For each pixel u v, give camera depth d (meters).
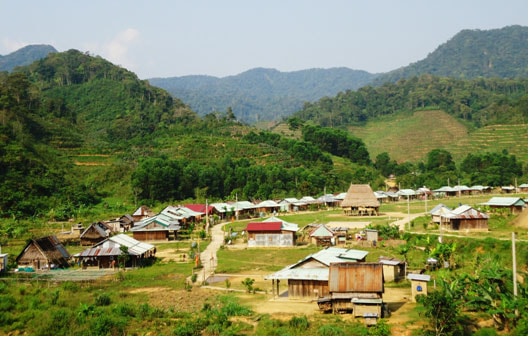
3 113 184.62
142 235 104.50
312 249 88.06
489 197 178.00
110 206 154.00
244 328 43.22
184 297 55.19
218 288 59.41
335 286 48.31
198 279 65.00
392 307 50.06
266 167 195.50
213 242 99.81
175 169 173.00
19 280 63.38
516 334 40.22
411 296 54.44
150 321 45.91
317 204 164.50
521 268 65.88
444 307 41.75
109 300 52.47
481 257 69.69
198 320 44.78
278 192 180.00
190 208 136.88
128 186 173.75
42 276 66.69
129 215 129.50
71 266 77.75
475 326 43.22
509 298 43.28
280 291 57.72
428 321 44.09
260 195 175.25
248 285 57.59
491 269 48.81
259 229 94.06
